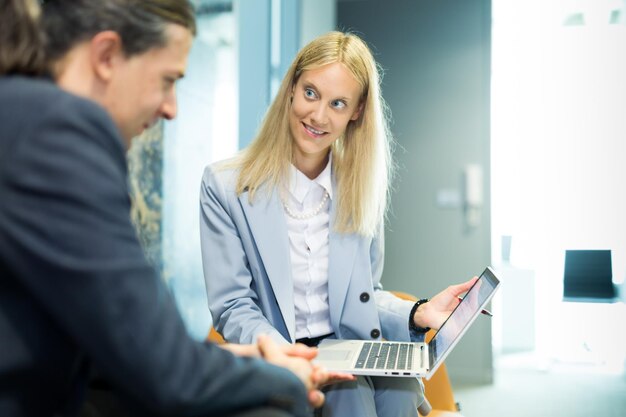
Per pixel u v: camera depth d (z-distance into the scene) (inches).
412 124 179.8
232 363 30.6
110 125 28.0
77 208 25.7
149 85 31.8
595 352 185.8
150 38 30.9
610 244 198.5
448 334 54.7
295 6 152.4
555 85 190.4
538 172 196.1
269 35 148.9
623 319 202.1
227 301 60.8
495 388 158.4
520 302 201.8
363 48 63.1
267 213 62.7
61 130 26.1
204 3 117.2
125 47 30.6
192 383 28.7
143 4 30.6
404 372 48.7
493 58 185.0
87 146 26.6
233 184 63.9
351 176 65.6
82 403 30.6
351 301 64.6
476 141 176.2
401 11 181.0
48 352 27.3
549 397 148.9
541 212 199.0
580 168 194.7
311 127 61.1
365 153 65.8
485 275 54.7
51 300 25.9
